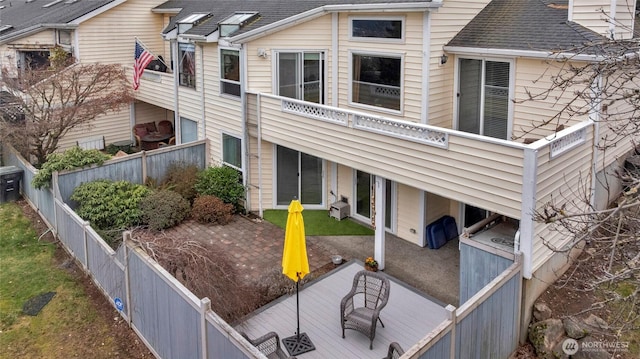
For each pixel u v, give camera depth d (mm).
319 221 16672
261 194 17500
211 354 8461
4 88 20203
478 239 11203
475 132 13898
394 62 14305
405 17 13688
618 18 12016
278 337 9711
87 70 20172
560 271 11508
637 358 9734
